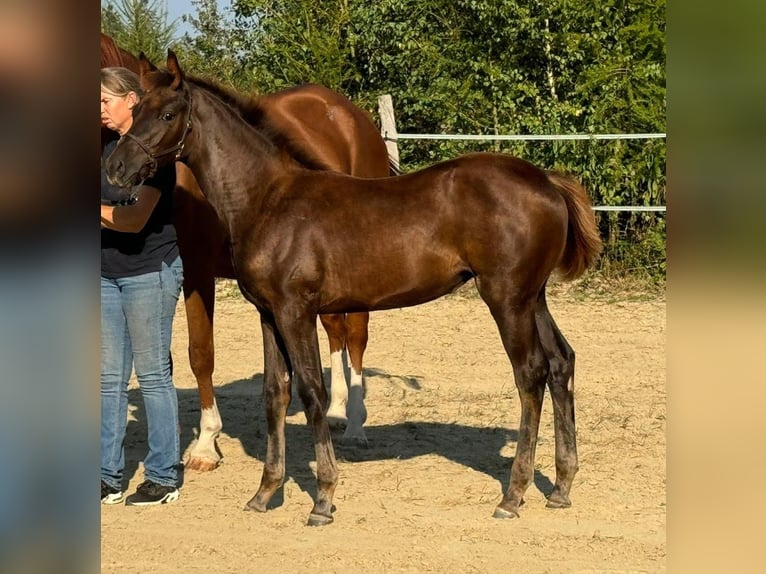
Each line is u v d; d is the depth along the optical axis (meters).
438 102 14.27
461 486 5.39
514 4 13.75
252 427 6.75
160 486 5.14
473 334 9.45
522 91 13.94
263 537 4.65
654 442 6.14
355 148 7.01
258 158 4.91
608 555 4.36
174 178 5.04
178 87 4.77
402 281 4.83
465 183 4.79
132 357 5.20
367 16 14.62
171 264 5.08
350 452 6.11
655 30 12.84
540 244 4.74
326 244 4.80
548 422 6.61
